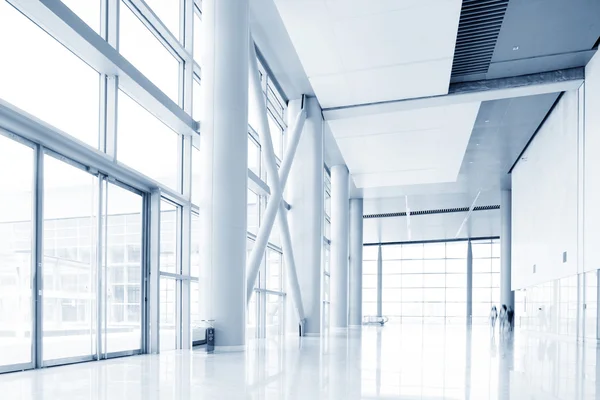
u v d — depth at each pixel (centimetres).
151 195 1058
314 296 1858
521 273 2694
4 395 511
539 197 2309
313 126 1894
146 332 1029
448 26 1370
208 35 1110
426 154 2472
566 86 1734
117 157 952
